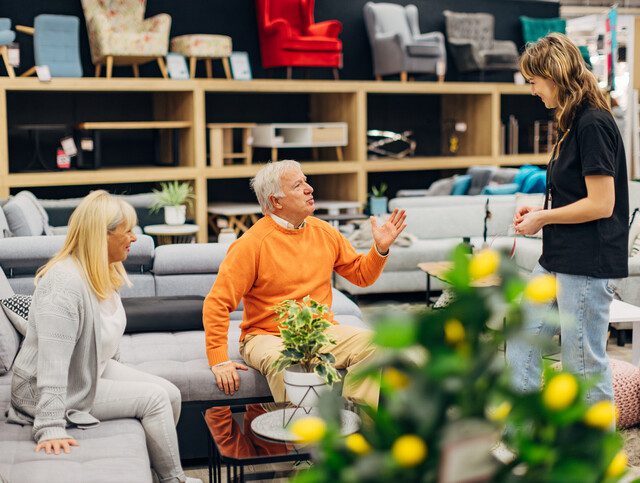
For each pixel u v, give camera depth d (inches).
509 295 34.5
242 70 373.7
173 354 148.1
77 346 110.9
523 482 35.0
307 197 137.5
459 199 314.3
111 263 115.9
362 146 391.5
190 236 331.3
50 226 307.3
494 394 34.9
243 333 142.6
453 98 446.9
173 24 390.3
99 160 347.3
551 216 119.4
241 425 113.0
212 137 363.3
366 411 37.1
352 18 426.6
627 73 453.7
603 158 116.0
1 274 153.9
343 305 179.9
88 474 97.0
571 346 121.6
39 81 327.6
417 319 34.1
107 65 340.5
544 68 119.7
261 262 137.6
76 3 369.4
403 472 33.7
